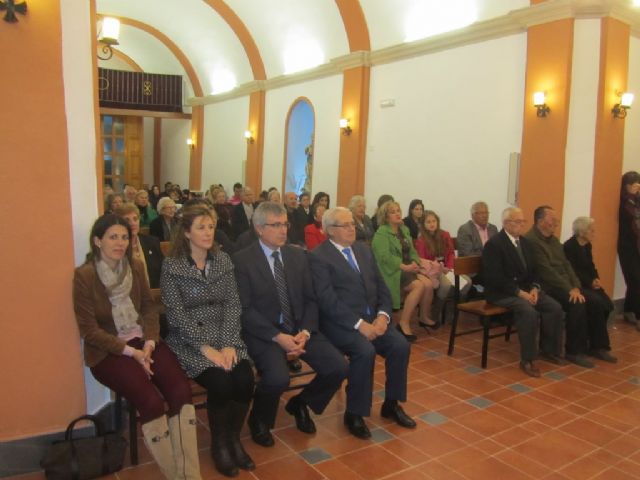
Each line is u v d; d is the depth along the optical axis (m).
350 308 3.06
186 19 10.95
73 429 2.51
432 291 4.84
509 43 5.83
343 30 7.96
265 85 10.20
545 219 4.41
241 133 11.22
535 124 5.47
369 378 2.85
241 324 2.73
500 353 4.39
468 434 2.92
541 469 2.57
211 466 2.50
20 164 2.30
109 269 2.42
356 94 7.79
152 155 15.16
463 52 6.33
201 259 2.61
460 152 6.41
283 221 2.82
